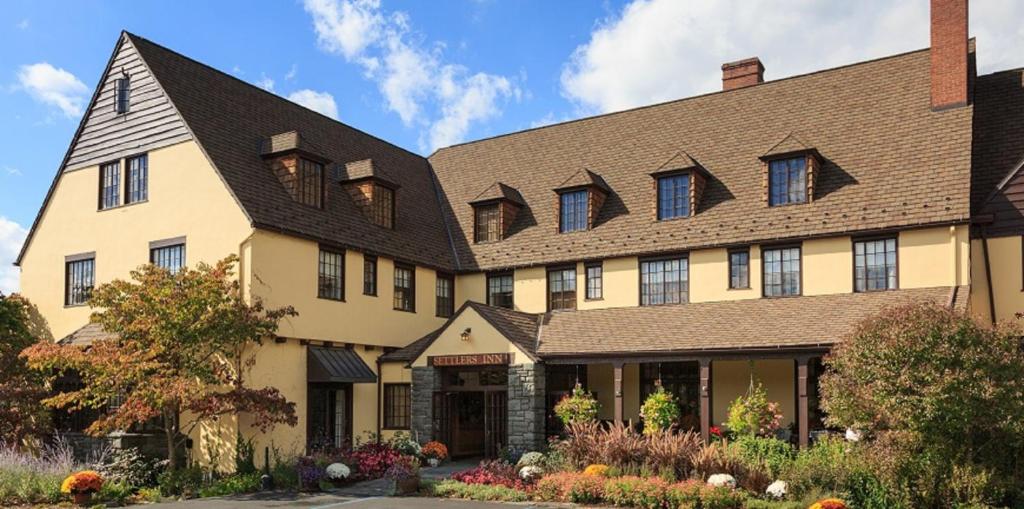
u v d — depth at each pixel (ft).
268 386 69.67
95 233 79.41
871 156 75.41
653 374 79.97
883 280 69.62
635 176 87.81
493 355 74.28
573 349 73.82
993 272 67.82
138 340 62.64
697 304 76.69
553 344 75.87
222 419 68.13
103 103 80.69
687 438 59.41
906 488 47.96
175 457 66.64
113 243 77.87
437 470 70.74
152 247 74.84
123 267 76.79
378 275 82.58
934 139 73.26
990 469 48.39
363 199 84.53
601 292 82.84
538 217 90.63
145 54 77.46
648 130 92.63
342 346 77.46
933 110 75.56
